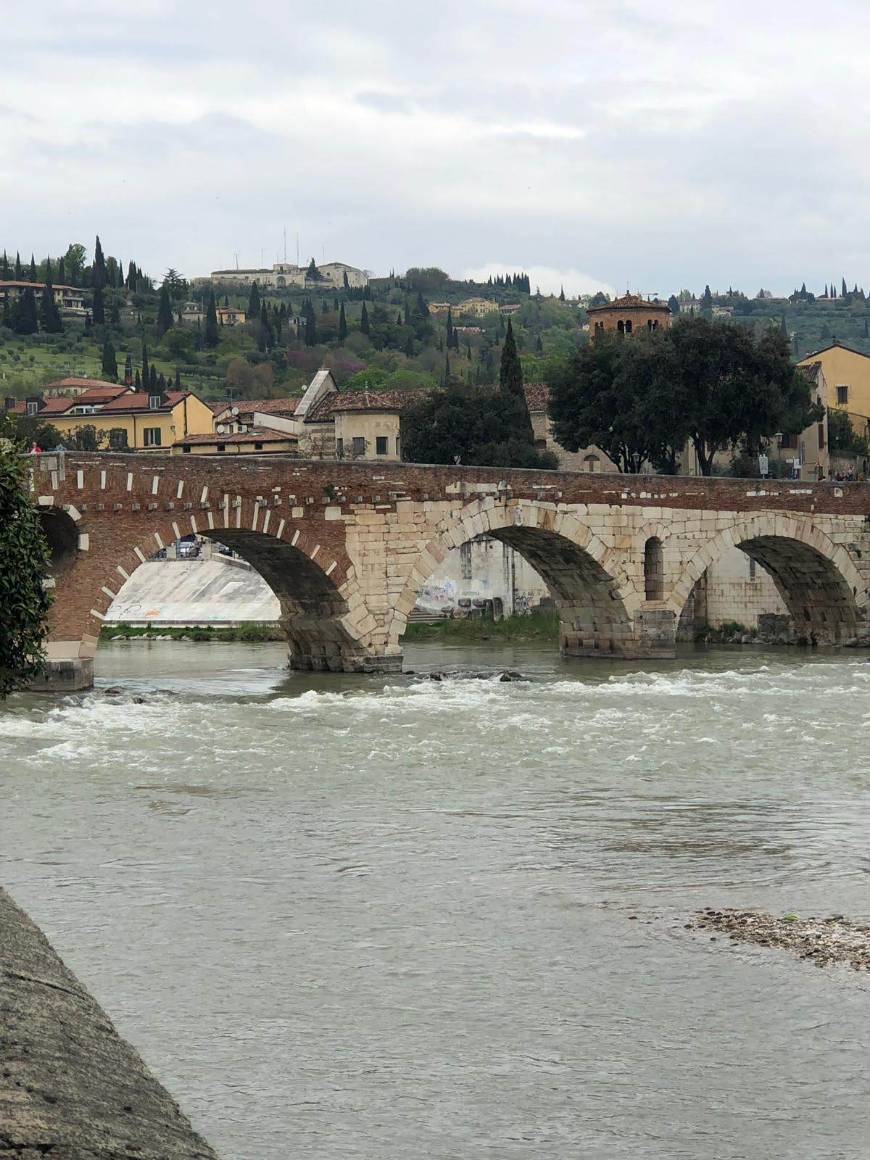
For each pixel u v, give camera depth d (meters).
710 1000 29.45
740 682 83.56
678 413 133.38
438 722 66.44
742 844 42.66
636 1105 24.80
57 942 33.16
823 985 30.20
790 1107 24.70
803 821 45.69
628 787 51.25
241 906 36.09
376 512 87.75
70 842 42.66
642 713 69.44
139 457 79.06
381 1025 28.31
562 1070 26.23
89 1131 15.87
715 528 101.56
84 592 77.88
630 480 97.81
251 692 79.75
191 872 39.34
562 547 97.06
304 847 42.25
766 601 114.75
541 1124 24.14
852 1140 23.55
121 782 51.78
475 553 127.88
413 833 44.06
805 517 106.25
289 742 60.62
